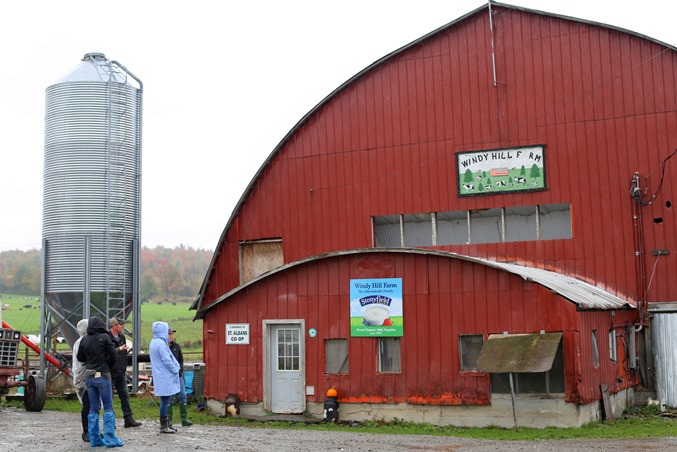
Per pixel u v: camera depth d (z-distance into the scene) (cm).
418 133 2750
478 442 1706
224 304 2417
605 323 2220
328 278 2302
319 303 2303
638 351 2536
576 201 2559
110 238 2838
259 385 2344
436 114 2734
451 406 2116
